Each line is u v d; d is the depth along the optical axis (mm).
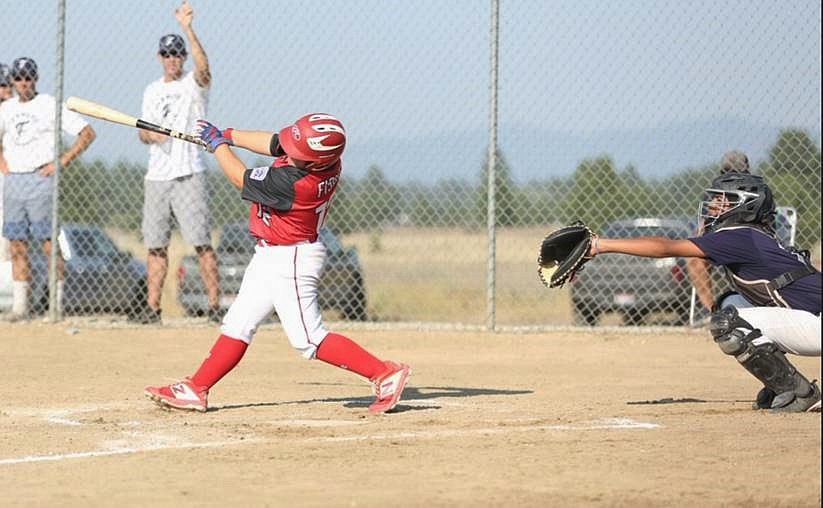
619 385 15352
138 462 9742
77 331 21031
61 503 8227
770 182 20438
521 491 8453
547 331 20938
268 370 17062
